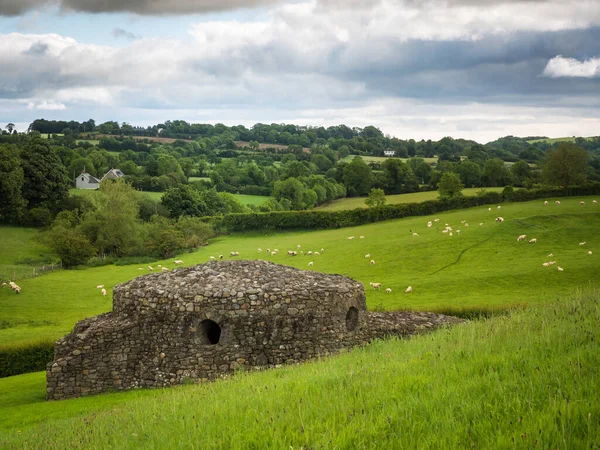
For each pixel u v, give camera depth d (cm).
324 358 2264
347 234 9606
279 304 2589
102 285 7406
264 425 1131
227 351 2541
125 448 1234
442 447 895
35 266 8756
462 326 2231
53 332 4944
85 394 2567
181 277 2764
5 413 2333
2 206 10700
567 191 10619
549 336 1439
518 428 912
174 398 1722
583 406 933
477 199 10662
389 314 3134
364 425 1016
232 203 14075
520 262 6562
